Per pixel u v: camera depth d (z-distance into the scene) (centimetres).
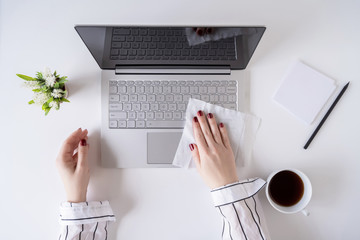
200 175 66
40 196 68
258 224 62
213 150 65
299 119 69
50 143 69
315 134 69
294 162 69
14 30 68
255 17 69
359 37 69
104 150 67
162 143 68
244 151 68
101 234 65
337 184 70
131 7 68
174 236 69
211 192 64
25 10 68
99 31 51
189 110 67
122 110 67
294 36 69
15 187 68
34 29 68
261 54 69
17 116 68
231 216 62
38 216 68
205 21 69
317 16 69
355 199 69
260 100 69
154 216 69
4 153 68
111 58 61
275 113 69
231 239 62
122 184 69
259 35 54
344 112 70
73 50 68
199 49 58
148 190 69
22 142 68
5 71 68
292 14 69
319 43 69
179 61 63
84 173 65
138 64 65
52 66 68
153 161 68
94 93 69
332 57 69
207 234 69
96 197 68
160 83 67
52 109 68
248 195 63
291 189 66
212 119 66
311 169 69
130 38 53
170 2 68
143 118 67
